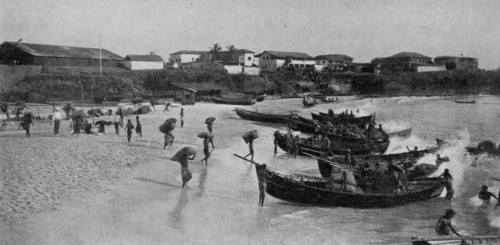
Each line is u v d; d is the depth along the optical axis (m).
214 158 26.58
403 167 22.62
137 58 87.81
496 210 18.94
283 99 89.81
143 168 22.23
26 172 19.73
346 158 23.84
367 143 32.59
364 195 18.34
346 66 122.00
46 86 65.38
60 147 25.97
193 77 87.06
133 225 14.24
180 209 16.31
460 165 28.56
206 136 24.33
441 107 80.06
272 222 16.02
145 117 48.00
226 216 16.03
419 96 106.12
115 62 86.50
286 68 113.44
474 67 122.94
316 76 109.19
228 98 74.81
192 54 109.06
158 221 14.81
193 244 13.13
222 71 96.38
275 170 21.69
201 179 21.23
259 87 96.44
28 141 27.73
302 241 14.27
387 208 19.08
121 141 29.69
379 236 15.31
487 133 45.81
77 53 79.62
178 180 20.58
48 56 73.19
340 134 35.94
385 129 49.06
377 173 20.69
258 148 31.98
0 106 47.03
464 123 55.34
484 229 16.27
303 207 18.59
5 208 14.89
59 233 13.03
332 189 19.20
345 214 17.84
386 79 108.50
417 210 18.88
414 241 13.27
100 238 12.93
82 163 22.22
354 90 108.56
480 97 105.19
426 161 28.05
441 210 18.92
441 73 113.25
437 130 48.38
